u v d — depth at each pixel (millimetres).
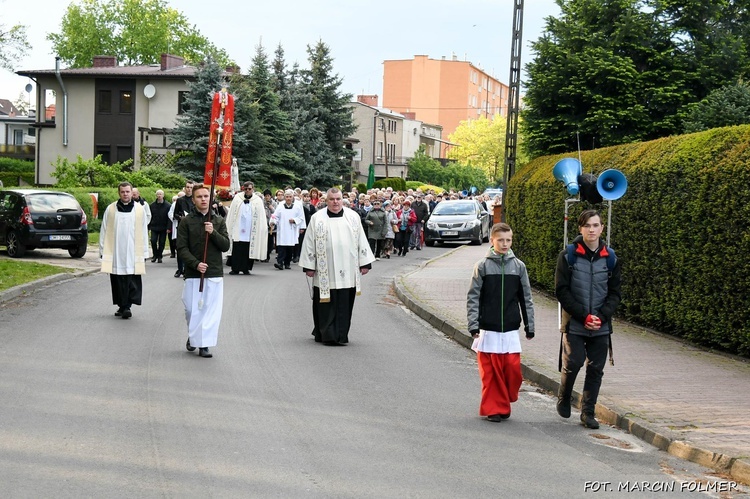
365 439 7156
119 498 5473
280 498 5574
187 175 44719
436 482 6055
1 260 21547
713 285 11523
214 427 7332
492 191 66625
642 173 13719
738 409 8273
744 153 11062
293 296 17312
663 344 12219
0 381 8859
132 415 7652
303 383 9344
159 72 54750
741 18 24062
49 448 6551
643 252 13641
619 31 22562
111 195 33844
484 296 8180
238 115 44875
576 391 9031
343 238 12094
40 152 55625
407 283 20000
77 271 19906
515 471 6426
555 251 18000
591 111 22156
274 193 45938
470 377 10234
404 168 89375
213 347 11367
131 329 12453
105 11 81312
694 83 22766
